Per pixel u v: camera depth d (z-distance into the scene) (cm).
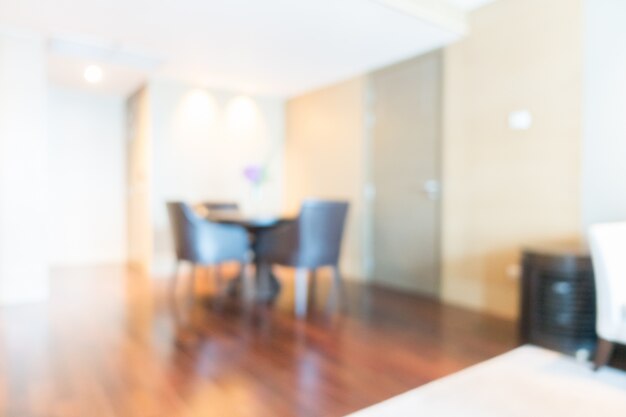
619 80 249
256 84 481
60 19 300
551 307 239
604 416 169
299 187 529
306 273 471
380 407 175
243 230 361
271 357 228
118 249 557
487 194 321
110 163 550
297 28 316
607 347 209
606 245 204
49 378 198
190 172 486
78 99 526
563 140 276
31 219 337
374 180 425
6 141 324
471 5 321
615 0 250
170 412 169
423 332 271
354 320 297
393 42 345
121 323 284
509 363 222
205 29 318
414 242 384
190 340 252
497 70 311
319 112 494
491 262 320
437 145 360
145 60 394
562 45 275
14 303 333
